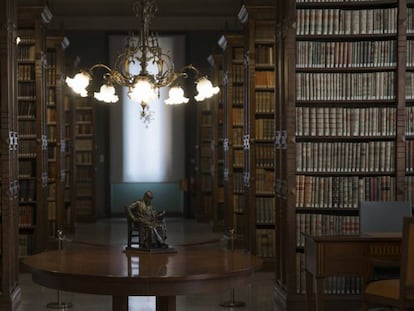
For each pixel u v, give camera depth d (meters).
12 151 7.64
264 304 7.92
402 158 7.42
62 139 12.35
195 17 17.27
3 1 7.46
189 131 17.78
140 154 17.75
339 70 7.49
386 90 7.48
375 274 6.49
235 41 12.20
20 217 10.34
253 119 10.44
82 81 6.87
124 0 15.51
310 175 7.48
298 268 7.30
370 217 6.85
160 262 5.35
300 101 7.44
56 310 7.62
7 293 7.40
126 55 7.23
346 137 7.46
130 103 17.70
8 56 7.49
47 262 5.35
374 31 7.48
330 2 7.46
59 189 11.95
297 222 7.41
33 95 10.59
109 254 5.75
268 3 13.11
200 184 16.52
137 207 5.99
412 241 5.28
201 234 14.45
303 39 7.50
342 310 7.21
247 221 10.62
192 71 17.59
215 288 4.91
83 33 17.41
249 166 10.41
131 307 7.87
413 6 7.68
